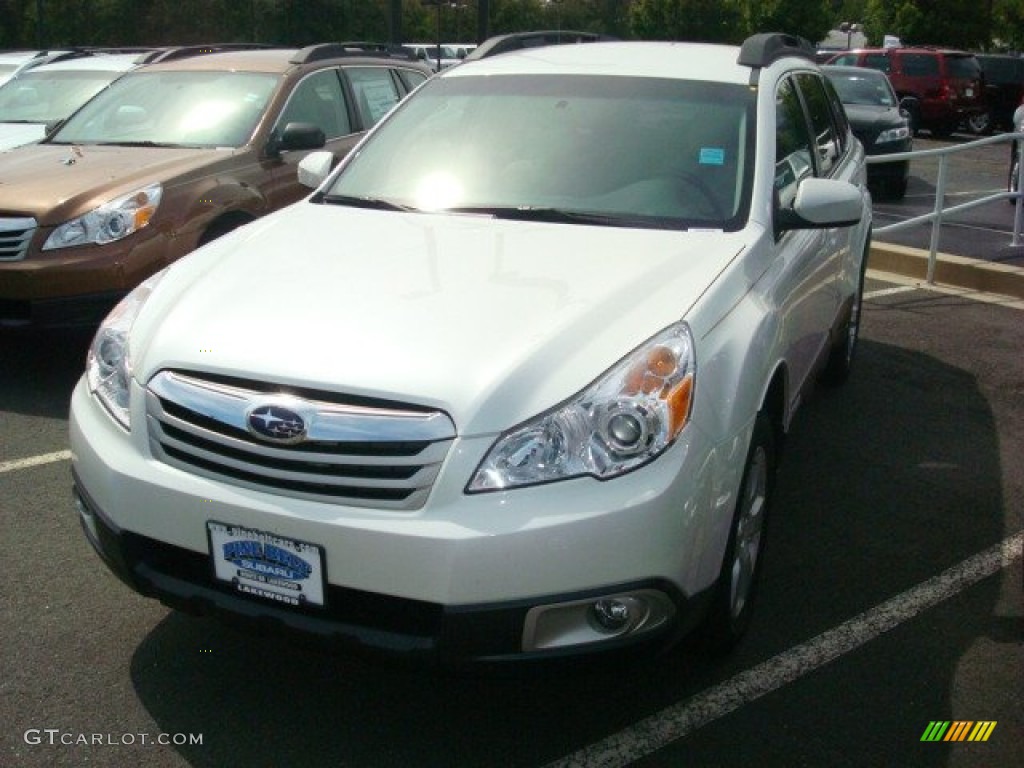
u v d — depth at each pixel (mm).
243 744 2961
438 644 2623
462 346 2807
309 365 2766
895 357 6742
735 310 3215
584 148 4086
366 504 2670
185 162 6207
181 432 2865
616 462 2676
